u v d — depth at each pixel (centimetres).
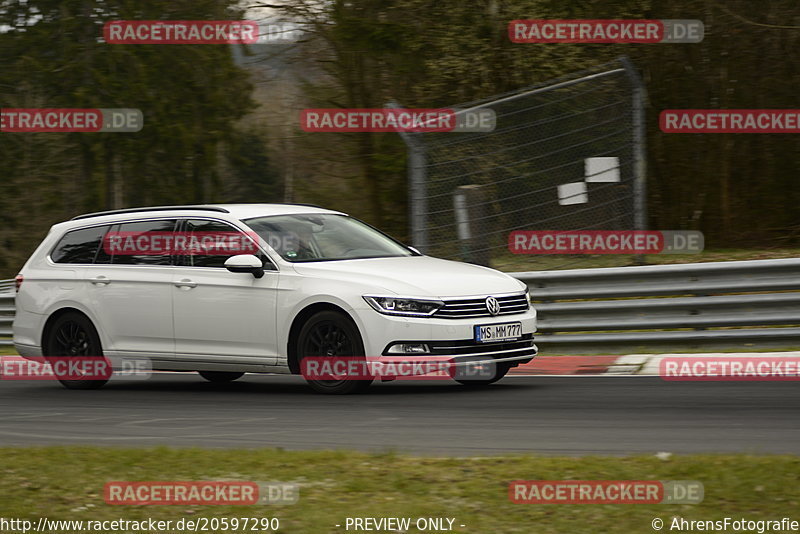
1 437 2723
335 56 7994
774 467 1881
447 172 4828
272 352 3406
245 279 3456
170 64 10331
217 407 3197
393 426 2698
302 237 3566
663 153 7388
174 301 3581
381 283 3262
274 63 8200
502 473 1945
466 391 3359
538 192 4978
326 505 1758
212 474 2022
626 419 2694
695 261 5650
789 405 2833
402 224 7888
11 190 10350
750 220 7306
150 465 2120
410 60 7688
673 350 4047
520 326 3375
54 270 3912
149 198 10931
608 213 4825
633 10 7119
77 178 10581
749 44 7088
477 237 4691
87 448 2325
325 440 2520
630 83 4756
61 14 9881
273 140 9094
